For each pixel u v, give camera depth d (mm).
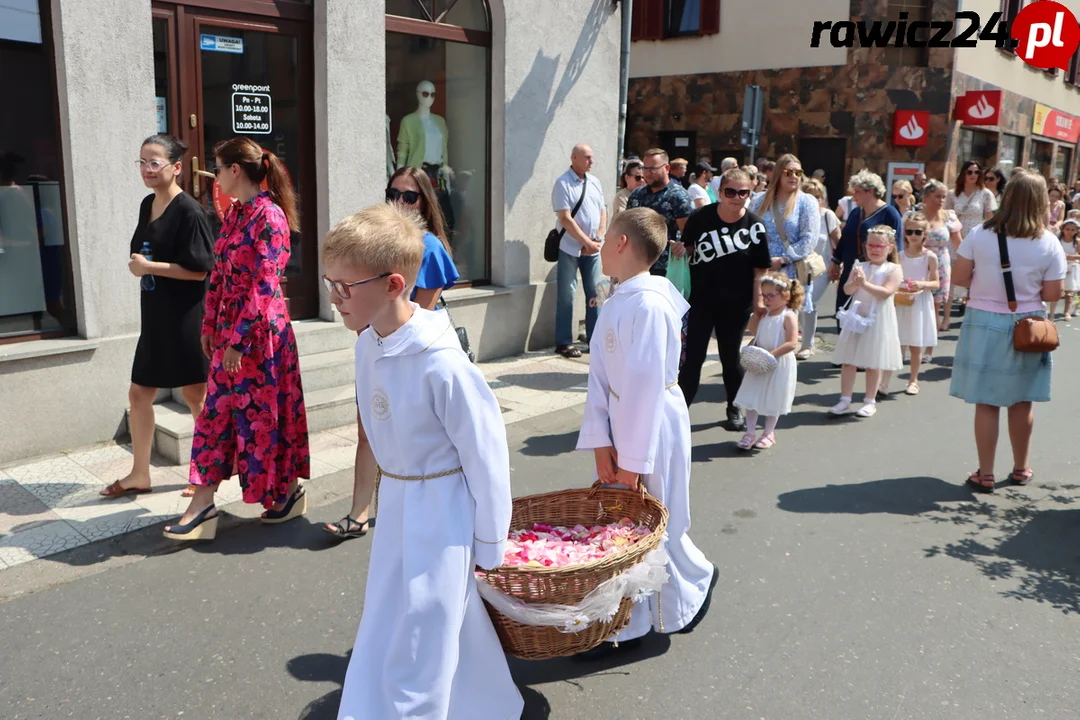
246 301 3992
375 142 6598
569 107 8188
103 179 5188
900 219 8008
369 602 2336
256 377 4031
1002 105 17656
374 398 2303
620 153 8953
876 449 5758
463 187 7656
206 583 3746
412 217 2600
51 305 5234
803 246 7102
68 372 5148
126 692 2975
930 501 4820
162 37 5551
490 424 2277
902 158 16234
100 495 4602
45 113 5070
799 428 6250
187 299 4465
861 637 3371
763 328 5691
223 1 5766
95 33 5035
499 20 7453
